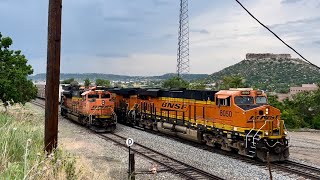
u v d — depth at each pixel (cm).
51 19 1062
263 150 1842
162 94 2853
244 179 1486
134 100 3384
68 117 3916
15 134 1116
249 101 1997
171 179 1456
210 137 2231
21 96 3167
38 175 802
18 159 993
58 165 969
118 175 1490
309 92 4984
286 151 1898
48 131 1076
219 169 1655
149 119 3072
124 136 2698
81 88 3512
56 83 1077
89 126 3055
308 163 1888
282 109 4044
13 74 2922
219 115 2116
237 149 2025
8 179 712
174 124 2642
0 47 3036
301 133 3347
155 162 1772
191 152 2062
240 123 1925
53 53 1065
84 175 1181
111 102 2997
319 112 4394
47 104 1077
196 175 1530
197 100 2348
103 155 1923
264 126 1880
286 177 1534
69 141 2322
